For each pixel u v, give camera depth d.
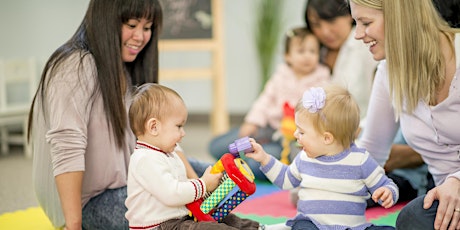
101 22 1.46
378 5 1.33
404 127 1.50
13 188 2.39
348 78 2.27
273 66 3.98
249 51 4.05
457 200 1.23
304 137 1.38
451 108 1.36
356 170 1.36
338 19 2.41
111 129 1.50
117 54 1.46
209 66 4.05
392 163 1.94
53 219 1.58
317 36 2.54
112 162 1.52
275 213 1.92
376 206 1.95
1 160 3.05
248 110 4.12
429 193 1.27
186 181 1.37
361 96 2.25
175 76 3.50
